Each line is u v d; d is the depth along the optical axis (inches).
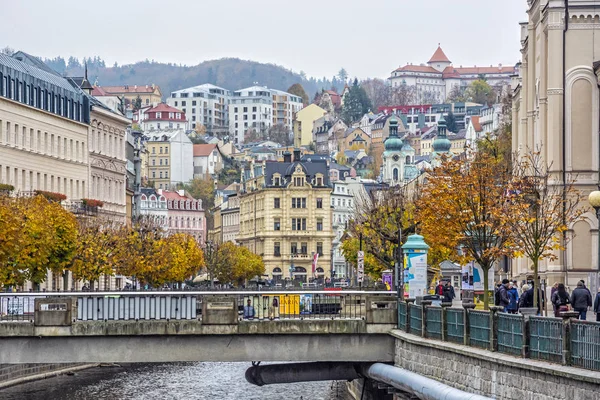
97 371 5251.0
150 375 5108.3
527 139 5693.9
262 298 3152.1
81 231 6338.6
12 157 6683.1
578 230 4869.6
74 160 7623.0
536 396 2026.3
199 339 3029.0
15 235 4414.4
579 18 4963.1
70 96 7588.6
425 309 2812.5
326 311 3304.6
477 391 2340.1
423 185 4963.1
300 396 4362.7
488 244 3715.6
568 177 4906.5
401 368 2910.9
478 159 4544.8
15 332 2994.6
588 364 1882.4
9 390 4534.9
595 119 4928.6
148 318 3038.9
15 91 6752.0
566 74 4950.8
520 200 3873.0
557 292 2792.8
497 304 3110.2
